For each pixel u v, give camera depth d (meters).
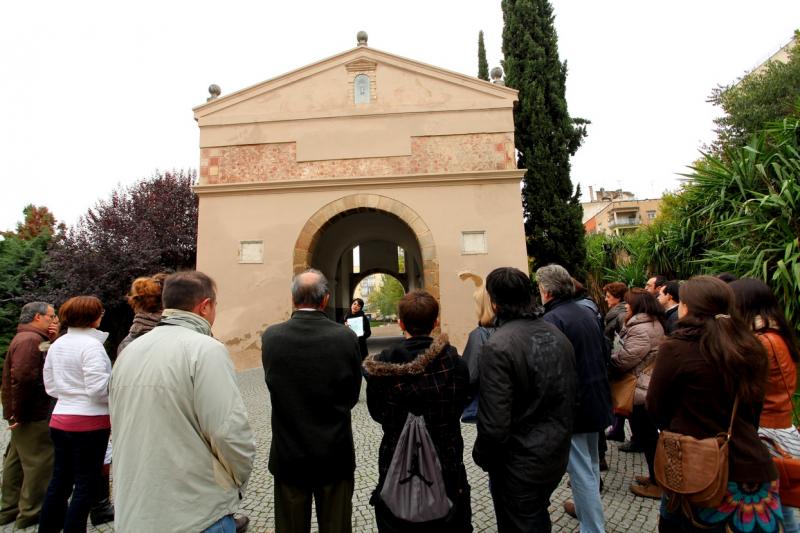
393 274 20.62
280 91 11.17
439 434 2.02
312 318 2.28
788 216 5.47
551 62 13.27
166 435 1.67
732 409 1.75
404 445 1.97
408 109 10.96
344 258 19.03
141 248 13.35
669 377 1.88
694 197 7.72
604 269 12.32
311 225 10.59
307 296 2.34
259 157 10.97
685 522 1.81
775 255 5.61
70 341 2.84
